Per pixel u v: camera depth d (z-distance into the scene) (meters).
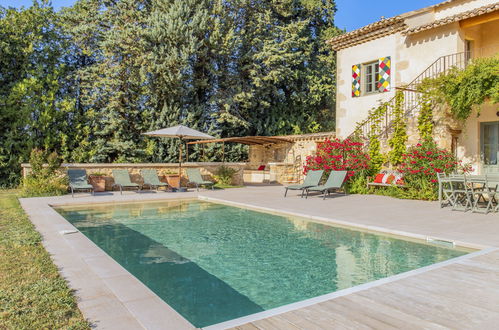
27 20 17.75
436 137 11.45
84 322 2.75
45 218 7.66
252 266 5.07
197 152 21.47
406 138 12.31
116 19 20.23
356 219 7.78
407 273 4.04
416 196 11.14
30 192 12.13
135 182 14.91
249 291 4.14
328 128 28.41
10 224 6.87
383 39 14.16
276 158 21.02
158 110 20.67
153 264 5.16
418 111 12.04
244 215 9.22
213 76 23.14
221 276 4.66
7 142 16.28
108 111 19.61
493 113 11.45
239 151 23.81
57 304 3.08
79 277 3.83
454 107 10.40
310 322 2.79
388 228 6.78
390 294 3.38
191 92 21.94
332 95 26.36
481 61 9.70
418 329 2.67
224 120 22.45
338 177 12.09
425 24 12.34
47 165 13.06
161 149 20.42
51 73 18.58
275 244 6.26
